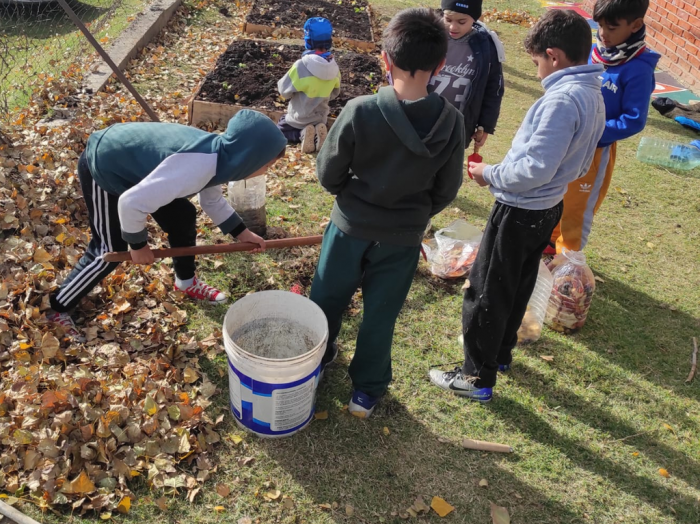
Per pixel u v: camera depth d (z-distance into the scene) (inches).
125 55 277.0
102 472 104.0
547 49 107.0
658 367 148.9
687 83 349.4
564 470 118.9
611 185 233.8
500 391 136.3
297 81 219.8
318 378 126.8
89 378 118.9
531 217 111.1
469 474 115.6
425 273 172.1
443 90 161.9
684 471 121.6
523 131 108.0
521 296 124.0
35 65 274.2
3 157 177.9
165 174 103.7
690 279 184.7
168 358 129.9
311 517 104.3
